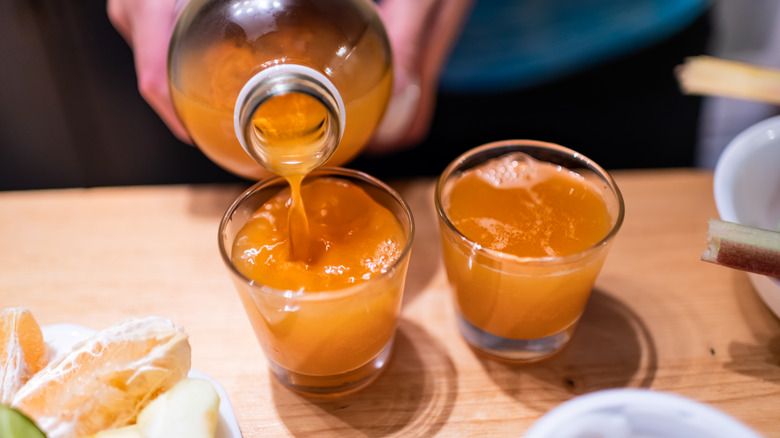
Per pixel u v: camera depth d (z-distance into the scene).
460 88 0.61
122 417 0.32
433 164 0.66
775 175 0.39
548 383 0.37
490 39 0.58
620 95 0.62
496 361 0.38
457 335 0.40
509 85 0.61
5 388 0.32
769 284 0.36
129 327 0.33
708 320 0.40
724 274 0.42
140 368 0.32
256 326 0.35
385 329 0.35
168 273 0.43
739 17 0.58
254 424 0.36
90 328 0.39
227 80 0.35
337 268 0.35
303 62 0.35
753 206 0.39
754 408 0.35
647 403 0.28
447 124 0.64
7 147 0.64
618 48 0.59
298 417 0.36
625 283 0.42
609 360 0.38
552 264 0.33
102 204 0.47
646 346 0.39
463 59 0.59
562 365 0.38
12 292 0.42
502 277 0.34
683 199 0.47
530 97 0.62
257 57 0.35
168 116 0.47
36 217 0.46
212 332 0.40
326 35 0.35
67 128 0.63
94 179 0.67
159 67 0.45
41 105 0.61
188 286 0.42
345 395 0.37
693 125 0.64
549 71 0.61
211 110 0.36
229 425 0.32
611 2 0.57
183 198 0.48
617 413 0.28
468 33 0.58
